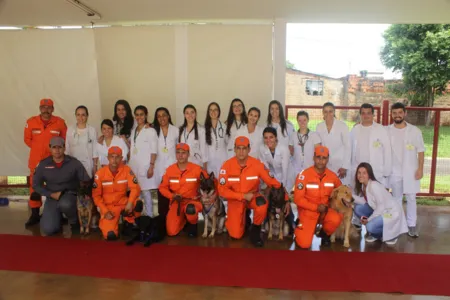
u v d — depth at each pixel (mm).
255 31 6105
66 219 5574
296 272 3730
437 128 6398
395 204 4504
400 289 3375
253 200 4578
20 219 5637
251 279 3580
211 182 4645
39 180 5098
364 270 3777
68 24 6457
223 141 5586
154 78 6316
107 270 3799
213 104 5496
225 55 6176
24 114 6512
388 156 5016
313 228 4434
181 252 4273
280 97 6250
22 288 3455
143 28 6223
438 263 3959
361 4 5555
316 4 5531
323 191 4547
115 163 4797
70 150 5609
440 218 5719
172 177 4883
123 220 4965
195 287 3439
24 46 6355
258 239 4492
